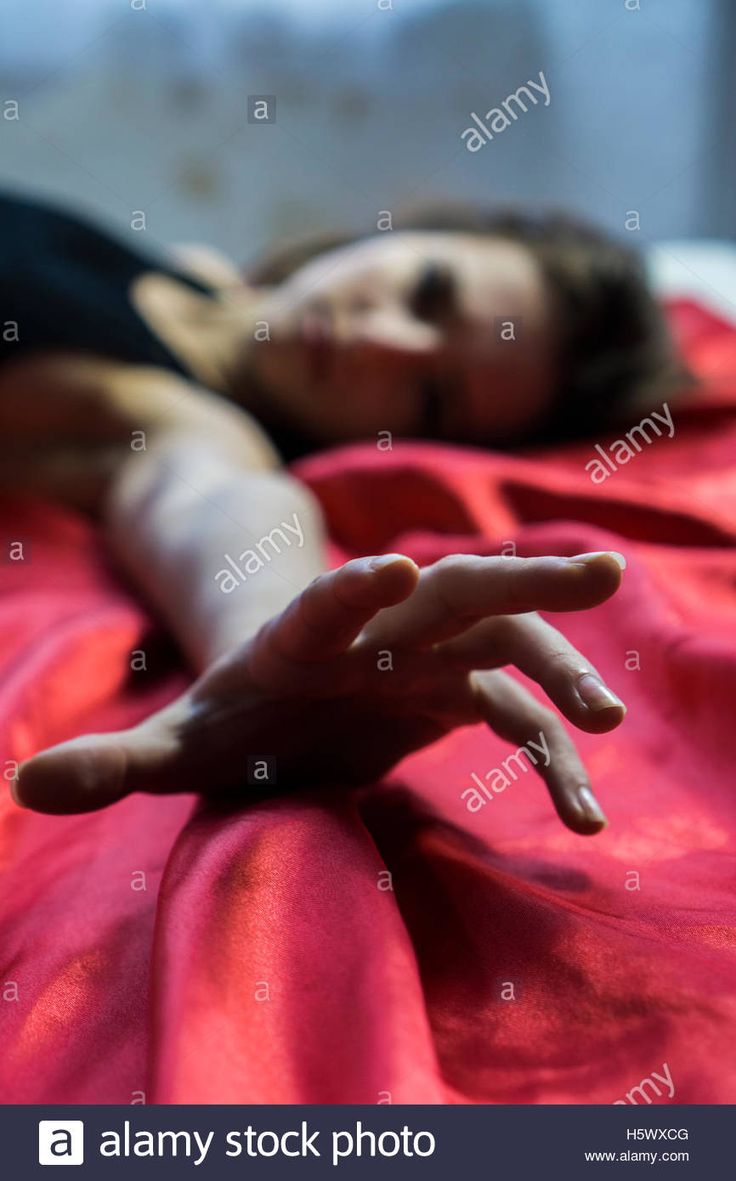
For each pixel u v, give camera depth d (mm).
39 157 2346
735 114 2482
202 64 2361
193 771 416
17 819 463
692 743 514
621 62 2453
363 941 325
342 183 2455
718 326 1514
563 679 364
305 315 1036
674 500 831
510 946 357
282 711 416
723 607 674
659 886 407
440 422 1067
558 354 1096
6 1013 349
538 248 1142
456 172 2469
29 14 2271
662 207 2531
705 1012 323
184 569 619
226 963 314
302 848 364
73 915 399
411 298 1054
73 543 817
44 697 544
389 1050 287
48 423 900
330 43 2389
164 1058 283
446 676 411
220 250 2455
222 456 796
